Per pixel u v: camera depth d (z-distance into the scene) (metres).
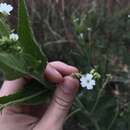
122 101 0.30
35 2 0.37
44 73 0.15
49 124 0.16
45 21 0.37
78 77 0.15
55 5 0.37
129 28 0.35
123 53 0.34
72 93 0.16
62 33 0.37
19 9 0.14
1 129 0.17
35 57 0.15
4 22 0.14
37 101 0.15
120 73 0.33
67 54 0.35
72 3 0.37
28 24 0.14
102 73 0.27
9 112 0.18
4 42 0.13
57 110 0.16
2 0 0.19
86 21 0.33
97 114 0.27
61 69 0.16
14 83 0.17
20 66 0.14
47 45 0.37
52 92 0.16
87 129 0.31
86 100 0.27
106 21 0.35
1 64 0.14
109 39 0.34
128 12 0.36
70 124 0.33
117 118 0.28
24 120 0.17
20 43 0.14
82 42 0.31
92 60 0.32
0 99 0.14
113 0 0.37
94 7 0.36
